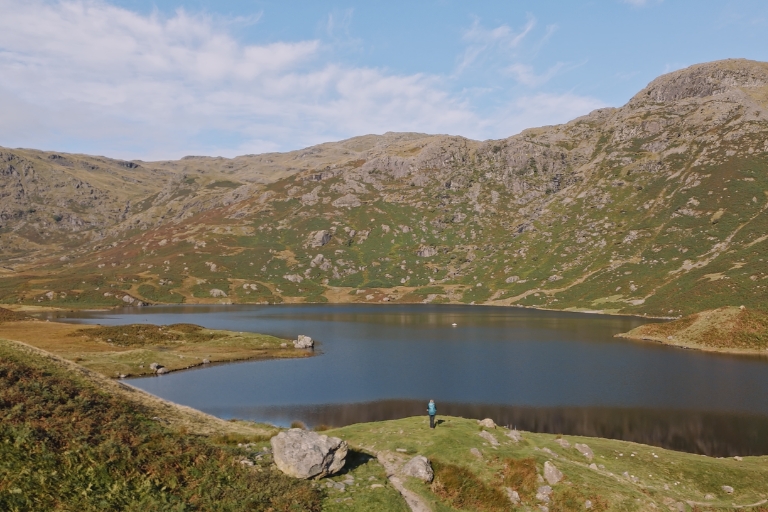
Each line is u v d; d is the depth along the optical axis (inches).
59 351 3238.2
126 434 969.5
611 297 7628.0
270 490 878.4
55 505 700.7
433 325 5792.3
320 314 7317.9
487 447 1259.2
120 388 1327.5
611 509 1021.8
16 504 670.5
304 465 970.1
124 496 771.4
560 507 1036.5
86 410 1031.6
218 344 4023.1
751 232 7662.4
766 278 5876.0
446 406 2282.2
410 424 1526.8
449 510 987.3
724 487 1273.4
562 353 3801.7
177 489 834.2
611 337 4699.8
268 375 3002.0
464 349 4010.8
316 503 872.9
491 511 1014.4
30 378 1086.4
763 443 1782.7
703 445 1760.6
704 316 4441.4
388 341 4495.6
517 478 1109.7
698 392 2534.5
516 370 3134.8
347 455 1143.6
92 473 801.6
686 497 1178.6
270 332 5172.2
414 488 1033.5
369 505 896.9
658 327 4643.2
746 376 2928.2
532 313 7357.3
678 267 7711.6
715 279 6505.9
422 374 3019.2
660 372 3061.0
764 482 1307.8
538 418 2087.8
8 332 3855.8
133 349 3582.7
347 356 3713.1
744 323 4111.7
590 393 2522.1
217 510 792.3
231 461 972.6
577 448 1412.4
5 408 914.1
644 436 1859.0
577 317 6633.9
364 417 2095.2
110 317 6830.7
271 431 1360.7
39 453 804.6
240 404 2308.1
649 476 1288.1
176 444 984.9
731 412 2171.5
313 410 2209.6
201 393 2524.6
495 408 2247.8
